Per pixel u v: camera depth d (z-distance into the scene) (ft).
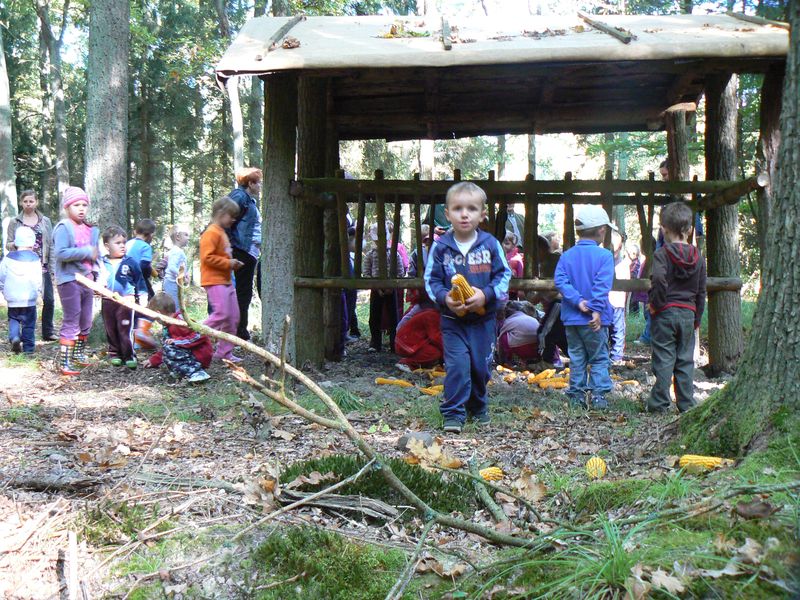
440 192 24.85
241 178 29.76
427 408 19.29
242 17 105.60
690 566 7.16
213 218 24.31
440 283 17.69
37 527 9.31
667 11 51.24
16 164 112.68
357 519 10.12
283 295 22.94
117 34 34.60
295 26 24.34
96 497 10.40
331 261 29.19
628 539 8.11
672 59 20.44
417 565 8.47
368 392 21.45
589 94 29.81
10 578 8.18
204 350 23.40
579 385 20.49
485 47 21.03
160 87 109.91
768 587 6.72
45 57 105.40
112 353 27.50
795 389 10.62
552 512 10.55
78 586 8.04
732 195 23.57
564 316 20.42
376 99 30.71
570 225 25.67
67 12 97.71
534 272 25.72
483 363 17.69
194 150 116.67
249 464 12.96
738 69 21.93
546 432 16.79
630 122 32.71
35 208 33.45
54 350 31.96
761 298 11.26
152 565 8.46
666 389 19.44
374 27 24.16
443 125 31.96
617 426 17.39
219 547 8.82
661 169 33.06
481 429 17.38
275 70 20.77
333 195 27.43
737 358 25.41
